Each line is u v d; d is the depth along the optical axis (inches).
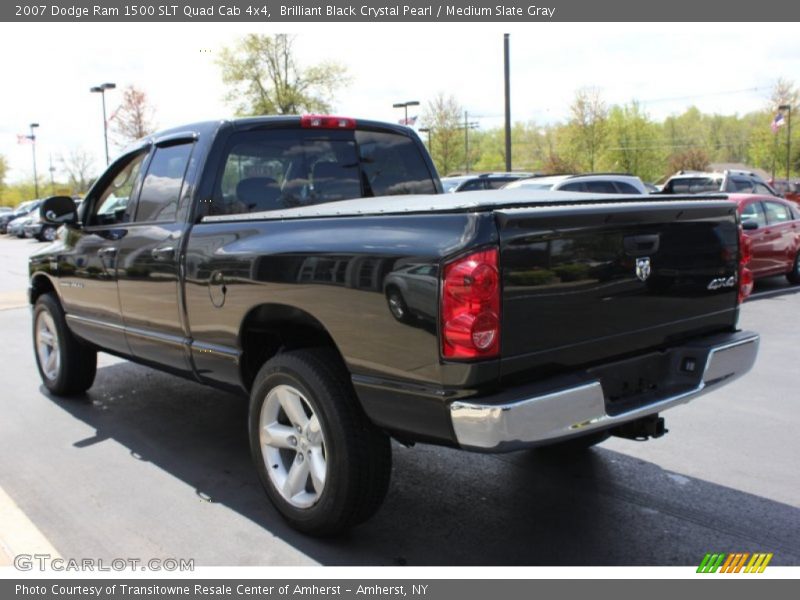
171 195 164.2
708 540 130.0
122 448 181.2
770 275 458.3
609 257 116.7
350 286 116.6
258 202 164.6
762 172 2524.6
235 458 173.9
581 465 166.1
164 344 164.4
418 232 108.6
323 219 125.5
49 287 226.4
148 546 130.6
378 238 113.7
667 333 129.6
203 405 217.0
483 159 3964.1
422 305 106.0
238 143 161.6
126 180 184.9
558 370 112.3
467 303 101.2
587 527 135.6
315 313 123.4
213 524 139.1
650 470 162.7
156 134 179.0
